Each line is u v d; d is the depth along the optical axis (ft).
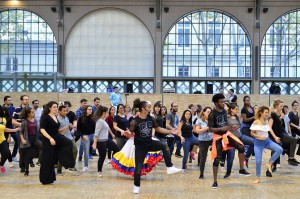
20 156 41.47
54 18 106.93
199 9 106.52
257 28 106.11
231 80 106.73
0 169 42.22
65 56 107.24
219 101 34.65
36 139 41.04
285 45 106.22
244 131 44.55
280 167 46.62
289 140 46.50
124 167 38.88
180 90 107.34
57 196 31.48
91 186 35.40
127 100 81.20
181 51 107.04
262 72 106.63
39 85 82.58
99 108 39.68
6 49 107.76
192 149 48.70
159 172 43.52
